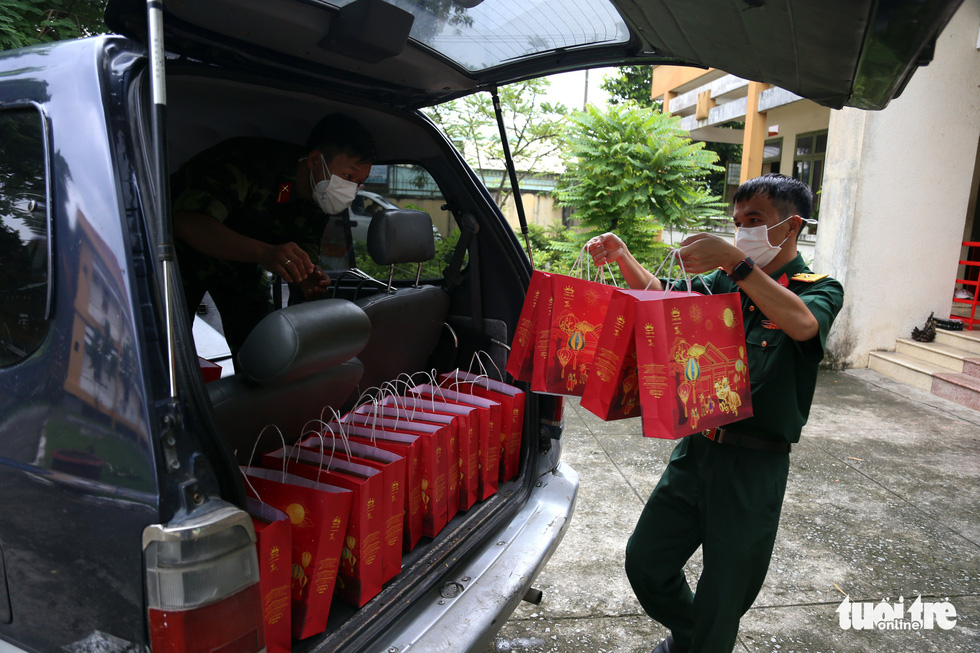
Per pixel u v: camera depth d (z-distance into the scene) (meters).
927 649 2.26
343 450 1.69
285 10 1.44
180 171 1.95
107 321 1.03
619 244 1.82
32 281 1.13
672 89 14.12
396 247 2.06
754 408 1.68
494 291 2.38
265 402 1.53
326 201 2.08
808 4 1.05
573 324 1.63
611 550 2.84
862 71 1.33
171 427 0.98
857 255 5.87
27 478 1.10
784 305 1.50
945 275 6.04
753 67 1.55
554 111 9.37
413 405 1.97
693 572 2.68
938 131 5.71
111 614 1.04
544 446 2.17
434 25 1.70
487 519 1.89
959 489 3.55
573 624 2.35
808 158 10.97
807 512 3.26
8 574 1.16
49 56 1.21
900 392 5.40
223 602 1.00
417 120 2.20
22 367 1.13
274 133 2.31
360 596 1.48
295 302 2.67
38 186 1.14
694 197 5.59
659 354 1.34
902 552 2.89
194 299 2.21
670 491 1.86
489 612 1.51
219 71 1.57
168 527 0.95
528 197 11.99
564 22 1.67
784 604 2.50
